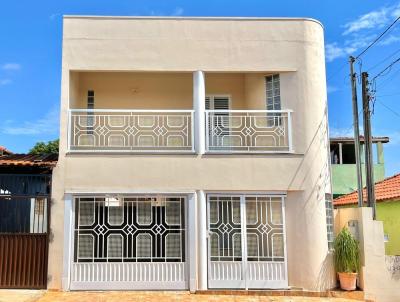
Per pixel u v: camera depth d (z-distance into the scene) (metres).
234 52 12.23
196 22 12.25
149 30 12.14
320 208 11.91
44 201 11.41
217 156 11.80
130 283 11.30
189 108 14.08
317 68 12.48
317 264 11.65
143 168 11.63
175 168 11.68
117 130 12.16
